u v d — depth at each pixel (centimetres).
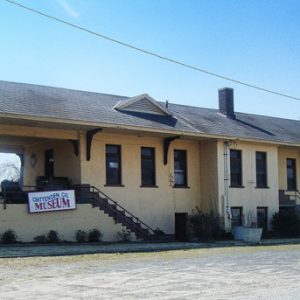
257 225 3244
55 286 1168
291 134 3756
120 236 2609
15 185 3064
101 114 2747
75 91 3109
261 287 1164
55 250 2052
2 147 3262
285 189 3706
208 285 1192
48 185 2658
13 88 2775
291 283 1229
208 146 3209
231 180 3247
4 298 1014
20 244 2264
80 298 1018
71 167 2789
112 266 1561
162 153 3058
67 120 2491
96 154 2788
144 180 2988
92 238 2505
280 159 3722
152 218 2969
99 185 2775
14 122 2489
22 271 1428
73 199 2495
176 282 1238
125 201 2869
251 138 3266
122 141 2902
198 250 2231
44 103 2655
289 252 2141
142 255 1948
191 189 3180
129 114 2911
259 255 1981
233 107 3694
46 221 2409
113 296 1041
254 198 3334
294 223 3334
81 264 1608
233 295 1053
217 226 3025
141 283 1220
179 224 3078
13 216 2327
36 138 2817
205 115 3516
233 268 1531
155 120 2959
